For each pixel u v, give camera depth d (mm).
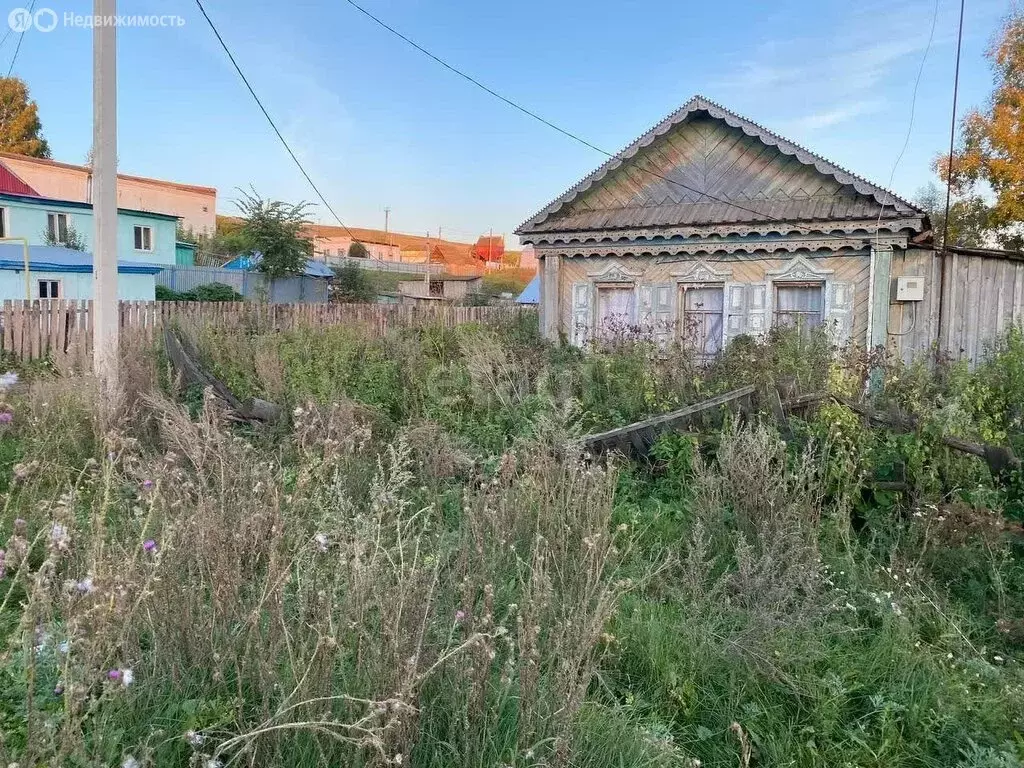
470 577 2963
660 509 4918
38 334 12461
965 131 23188
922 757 2895
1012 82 22547
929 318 10672
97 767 1813
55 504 3551
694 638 3404
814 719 3057
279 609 2385
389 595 2516
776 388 5613
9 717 2180
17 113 41438
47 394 6000
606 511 3949
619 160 12891
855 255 11102
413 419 6762
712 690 3207
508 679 2492
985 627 3779
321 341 9805
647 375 7211
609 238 12844
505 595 3246
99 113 7703
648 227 12484
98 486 3547
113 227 7844
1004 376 7188
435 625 2645
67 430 5402
